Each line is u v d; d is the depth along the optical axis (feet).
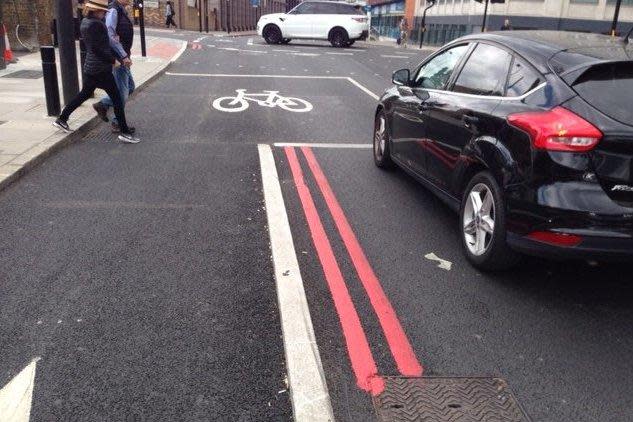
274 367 10.94
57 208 18.45
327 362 11.11
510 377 10.83
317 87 46.21
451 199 16.51
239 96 40.57
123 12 28.02
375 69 60.95
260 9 274.77
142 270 14.52
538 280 14.57
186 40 90.63
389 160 23.27
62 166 22.85
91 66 25.34
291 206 19.42
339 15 88.43
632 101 12.08
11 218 17.48
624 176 11.76
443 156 16.81
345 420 9.59
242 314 12.69
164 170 22.90
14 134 25.71
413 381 10.63
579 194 11.87
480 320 12.73
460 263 15.43
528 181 12.53
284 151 26.48
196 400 9.96
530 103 13.19
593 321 12.82
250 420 9.55
